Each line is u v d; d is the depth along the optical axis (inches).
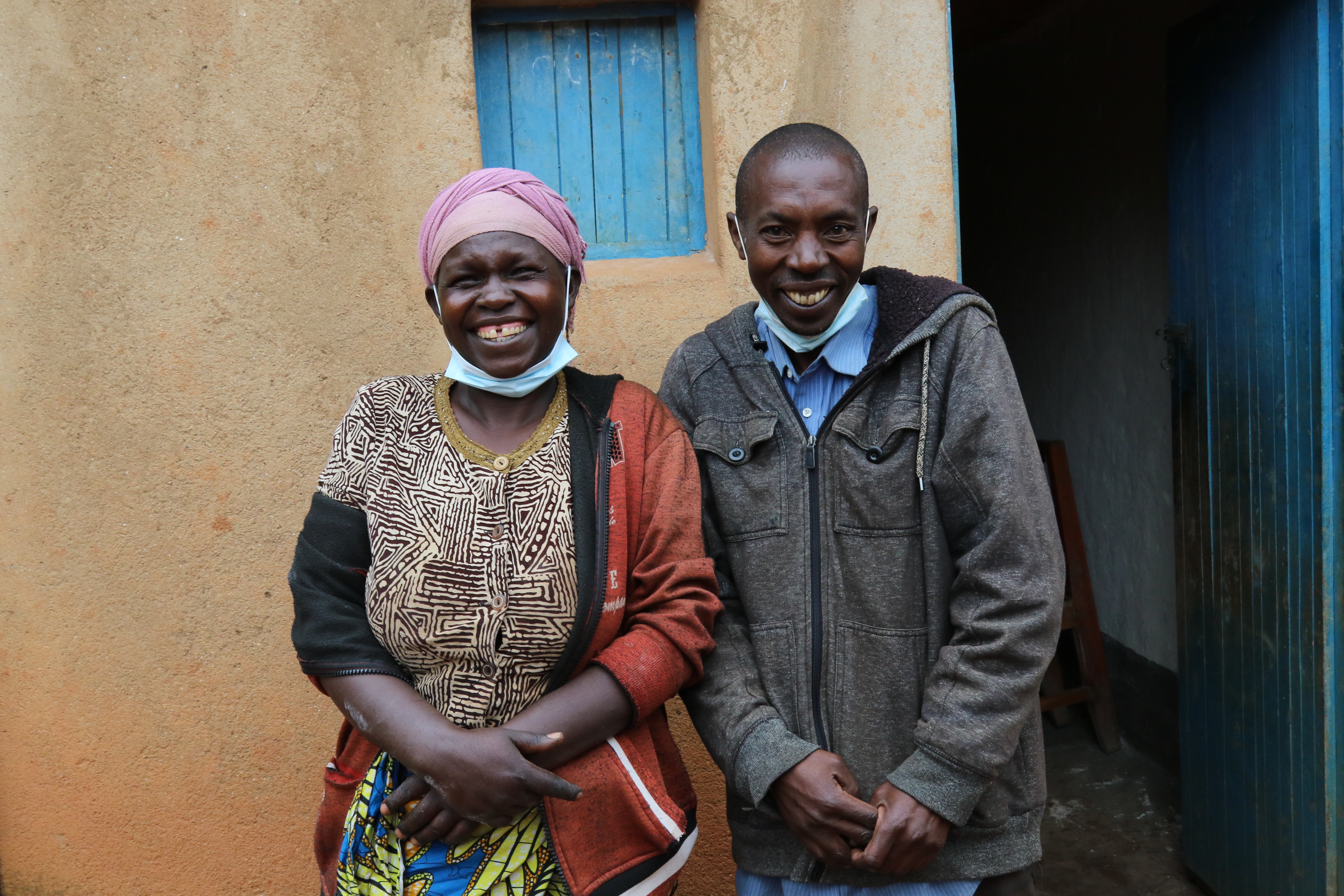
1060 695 146.3
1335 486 89.7
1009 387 58.6
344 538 57.3
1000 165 183.8
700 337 68.9
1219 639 108.0
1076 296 158.6
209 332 81.4
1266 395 97.6
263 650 83.9
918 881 60.4
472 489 56.7
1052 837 126.6
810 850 58.7
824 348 62.8
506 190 57.7
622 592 57.4
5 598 81.0
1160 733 139.1
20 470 80.4
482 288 56.7
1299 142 90.2
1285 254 93.3
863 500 60.5
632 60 89.4
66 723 82.5
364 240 82.7
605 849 57.3
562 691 55.6
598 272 87.6
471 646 54.8
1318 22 86.7
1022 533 56.4
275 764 84.8
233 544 82.8
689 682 60.2
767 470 63.1
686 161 90.4
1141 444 142.5
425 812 54.4
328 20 80.7
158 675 82.9
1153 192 134.3
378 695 54.6
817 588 61.7
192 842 84.6
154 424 81.3
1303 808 95.7
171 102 79.5
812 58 85.9
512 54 88.3
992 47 181.5
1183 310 112.7
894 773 57.8
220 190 80.6
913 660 60.6
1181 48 109.7
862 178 60.4
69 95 78.5
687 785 64.1
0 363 79.5
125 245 80.0
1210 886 111.7
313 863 86.0
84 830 83.6
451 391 61.5
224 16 79.5
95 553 81.5
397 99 82.1
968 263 202.8
